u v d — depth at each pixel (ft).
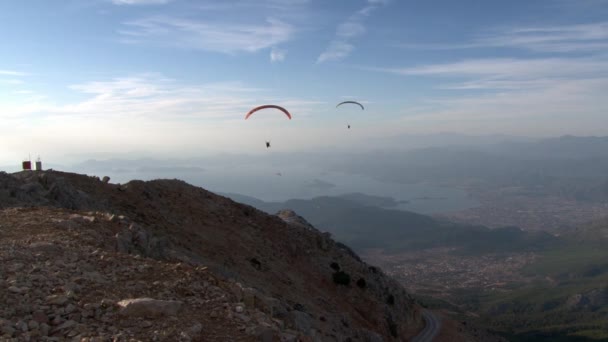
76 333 38.45
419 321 232.12
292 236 189.06
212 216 166.20
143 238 79.56
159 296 49.08
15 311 40.24
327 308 146.51
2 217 74.28
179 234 136.87
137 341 37.99
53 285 47.11
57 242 61.93
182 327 42.27
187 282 54.19
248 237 166.09
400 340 186.39
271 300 71.46
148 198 149.59
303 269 173.68
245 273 133.90
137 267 57.11
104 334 38.70
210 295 52.01
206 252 134.31
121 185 148.66
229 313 47.62
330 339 104.53
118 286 50.31
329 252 202.28
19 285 45.29
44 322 39.55
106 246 68.03
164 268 58.03
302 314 100.22
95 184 137.69
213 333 43.06
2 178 98.07
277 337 45.98
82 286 48.14
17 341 35.50
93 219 78.18
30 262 53.01
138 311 43.42
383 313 180.86
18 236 63.36
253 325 45.98
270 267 151.74
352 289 180.24
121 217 84.17
